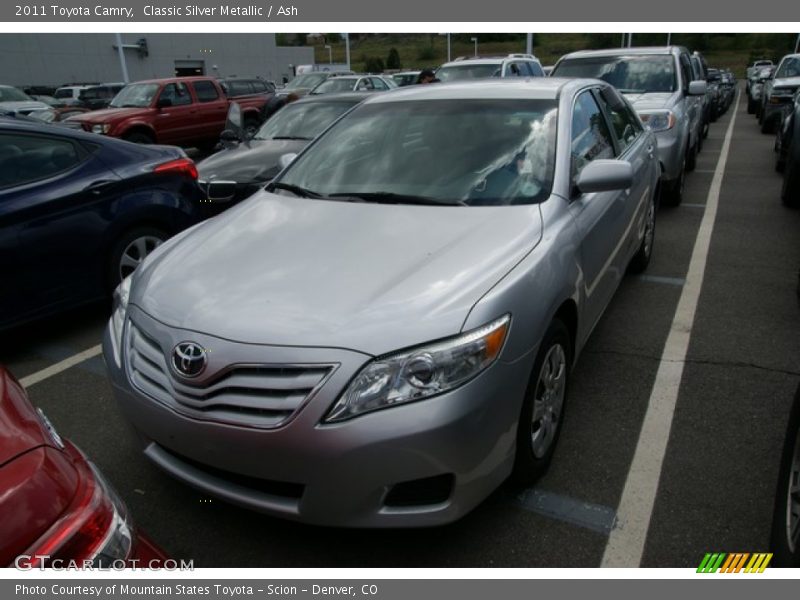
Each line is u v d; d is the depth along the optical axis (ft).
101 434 10.82
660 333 13.74
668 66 26.96
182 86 49.03
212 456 7.36
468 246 8.61
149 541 5.77
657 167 17.03
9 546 4.58
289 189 11.61
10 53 110.42
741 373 11.93
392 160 11.34
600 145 12.50
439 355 6.97
